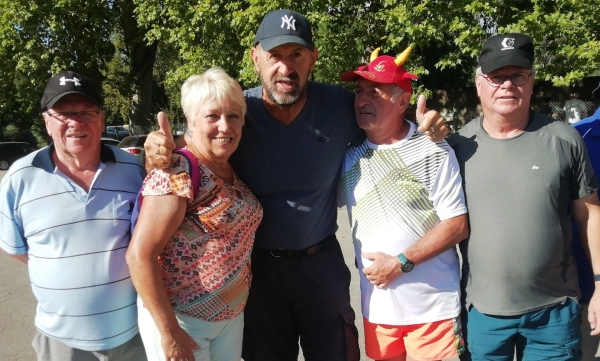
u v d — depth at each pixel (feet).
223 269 6.98
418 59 35.32
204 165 7.02
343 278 9.03
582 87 44.60
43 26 51.75
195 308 6.94
